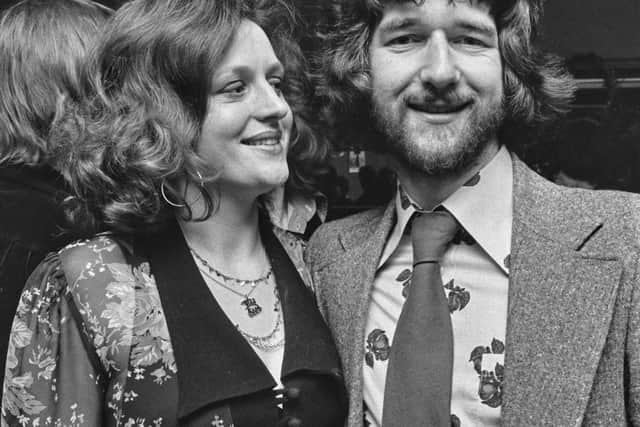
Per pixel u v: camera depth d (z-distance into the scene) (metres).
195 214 1.26
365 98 1.38
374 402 1.24
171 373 1.16
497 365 1.18
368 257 1.34
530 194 1.25
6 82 1.33
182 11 1.19
